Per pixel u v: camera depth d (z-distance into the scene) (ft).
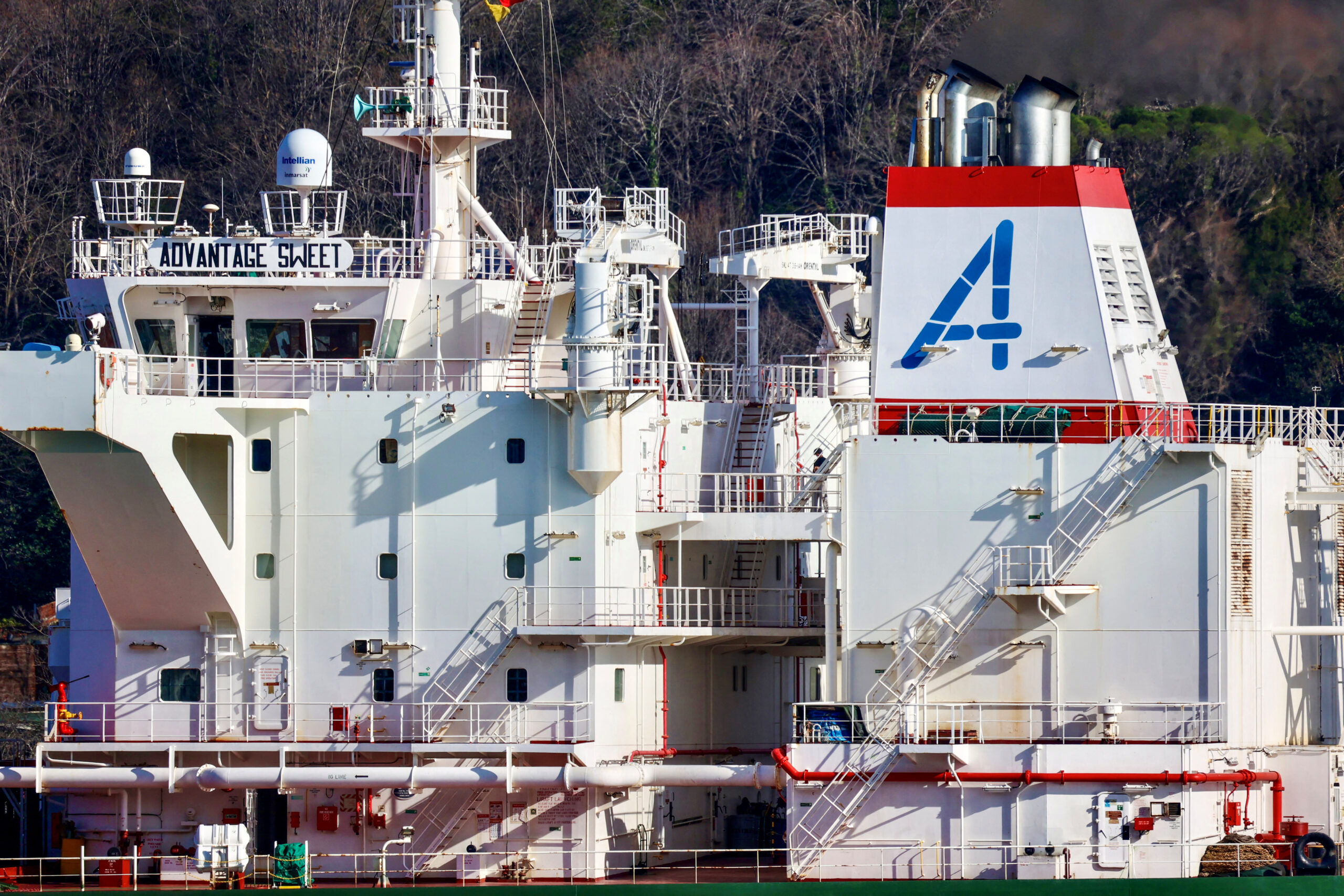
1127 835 539.70
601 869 572.10
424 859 575.79
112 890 538.06
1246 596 562.25
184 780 567.18
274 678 580.30
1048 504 564.71
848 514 572.10
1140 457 562.25
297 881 554.87
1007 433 580.71
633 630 567.18
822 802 551.59
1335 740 576.20
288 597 581.12
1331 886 526.98
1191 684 557.33
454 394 580.71
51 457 548.31
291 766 574.56
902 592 568.00
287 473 582.35
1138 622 560.20
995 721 563.48
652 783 561.02
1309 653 578.25
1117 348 586.04
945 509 568.00
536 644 576.61
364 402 581.53
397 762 577.43
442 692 576.20
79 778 569.23
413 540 579.07
